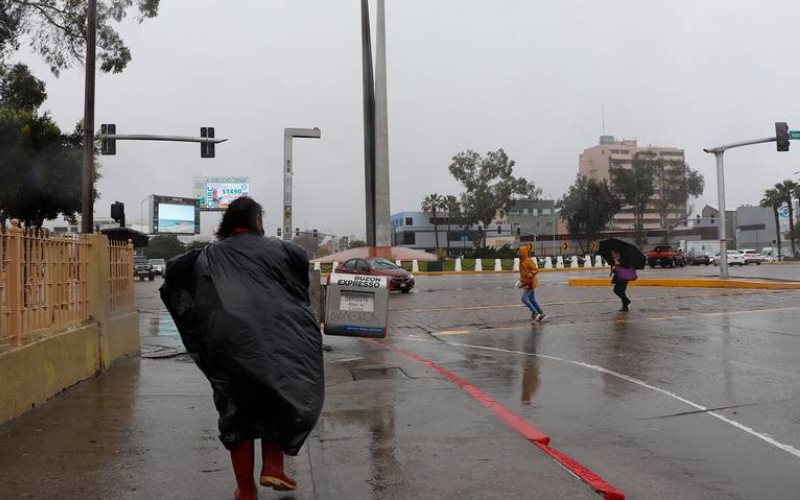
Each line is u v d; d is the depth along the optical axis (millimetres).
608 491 4168
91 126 15281
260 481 3797
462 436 5523
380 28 46875
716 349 10648
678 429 6121
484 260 52750
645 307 17641
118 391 7047
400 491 4195
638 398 7375
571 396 7504
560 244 109000
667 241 92625
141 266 48062
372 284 10789
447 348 11453
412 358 10047
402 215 110375
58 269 6980
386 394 7285
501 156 88375
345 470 4625
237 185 99062
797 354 10078
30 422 5609
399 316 17062
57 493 4004
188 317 3969
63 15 22469
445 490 4203
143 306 22016
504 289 26078
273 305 3801
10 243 5695
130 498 3965
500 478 4422
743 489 4555
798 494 4461
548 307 18250
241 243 4016
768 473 4902
